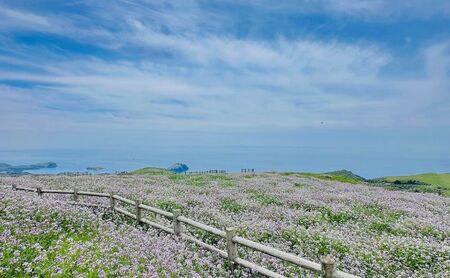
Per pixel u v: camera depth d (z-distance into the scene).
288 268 11.07
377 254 12.79
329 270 7.92
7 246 10.27
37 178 39.66
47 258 9.95
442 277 10.95
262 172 63.06
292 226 16.22
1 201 15.27
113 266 9.78
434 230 16.89
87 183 33.12
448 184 56.06
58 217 14.36
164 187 31.41
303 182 43.53
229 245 10.96
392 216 21.31
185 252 11.65
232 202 23.59
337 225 18.20
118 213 18.59
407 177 66.00
